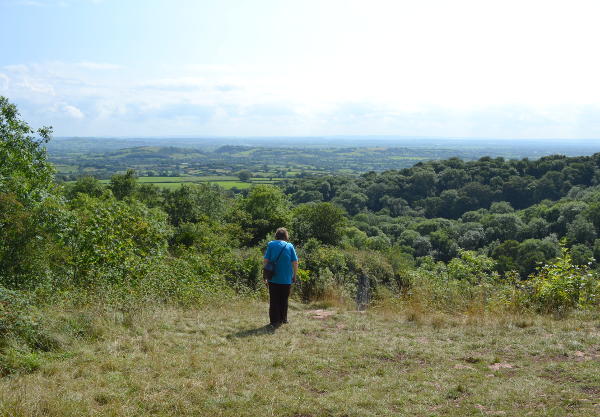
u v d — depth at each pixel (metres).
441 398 4.07
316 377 4.65
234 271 13.91
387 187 76.88
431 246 52.88
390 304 9.20
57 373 4.32
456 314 8.51
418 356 5.52
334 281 11.80
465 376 4.69
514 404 3.88
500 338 6.25
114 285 8.35
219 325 6.89
